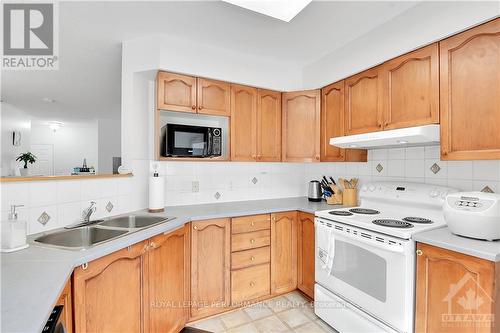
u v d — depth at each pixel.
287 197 3.04
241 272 2.16
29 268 0.99
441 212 1.76
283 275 2.35
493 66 1.35
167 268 1.69
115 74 2.96
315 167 3.04
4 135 4.55
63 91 3.70
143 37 2.08
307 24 1.90
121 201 2.01
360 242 1.70
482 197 1.31
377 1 1.64
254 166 2.86
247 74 2.41
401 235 1.45
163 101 2.06
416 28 1.67
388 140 1.76
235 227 2.13
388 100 1.89
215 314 2.09
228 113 2.33
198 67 2.17
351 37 2.10
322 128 2.50
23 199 1.38
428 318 1.35
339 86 2.32
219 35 2.06
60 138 7.29
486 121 1.38
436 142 1.79
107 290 1.24
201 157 2.22
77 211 1.68
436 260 1.32
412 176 2.08
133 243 1.37
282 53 2.39
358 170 2.54
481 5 1.36
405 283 1.43
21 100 4.28
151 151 2.36
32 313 0.68
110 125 6.33
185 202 2.49
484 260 1.13
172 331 1.75
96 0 1.61
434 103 1.60
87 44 2.20
